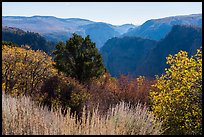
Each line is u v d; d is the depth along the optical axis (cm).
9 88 983
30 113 403
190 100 637
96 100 1009
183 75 667
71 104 888
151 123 493
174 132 618
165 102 663
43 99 935
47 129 364
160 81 702
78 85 1166
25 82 1069
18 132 364
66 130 370
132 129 430
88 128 386
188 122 628
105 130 386
